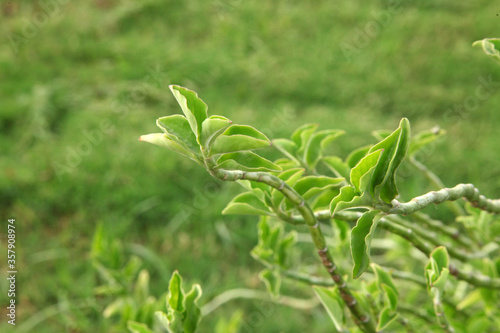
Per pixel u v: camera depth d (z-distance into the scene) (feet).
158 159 5.49
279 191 1.96
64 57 6.81
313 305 4.44
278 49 6.71
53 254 4.93
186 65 6.55
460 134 5.62
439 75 6.24
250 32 6.89
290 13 7.08
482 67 6.23
